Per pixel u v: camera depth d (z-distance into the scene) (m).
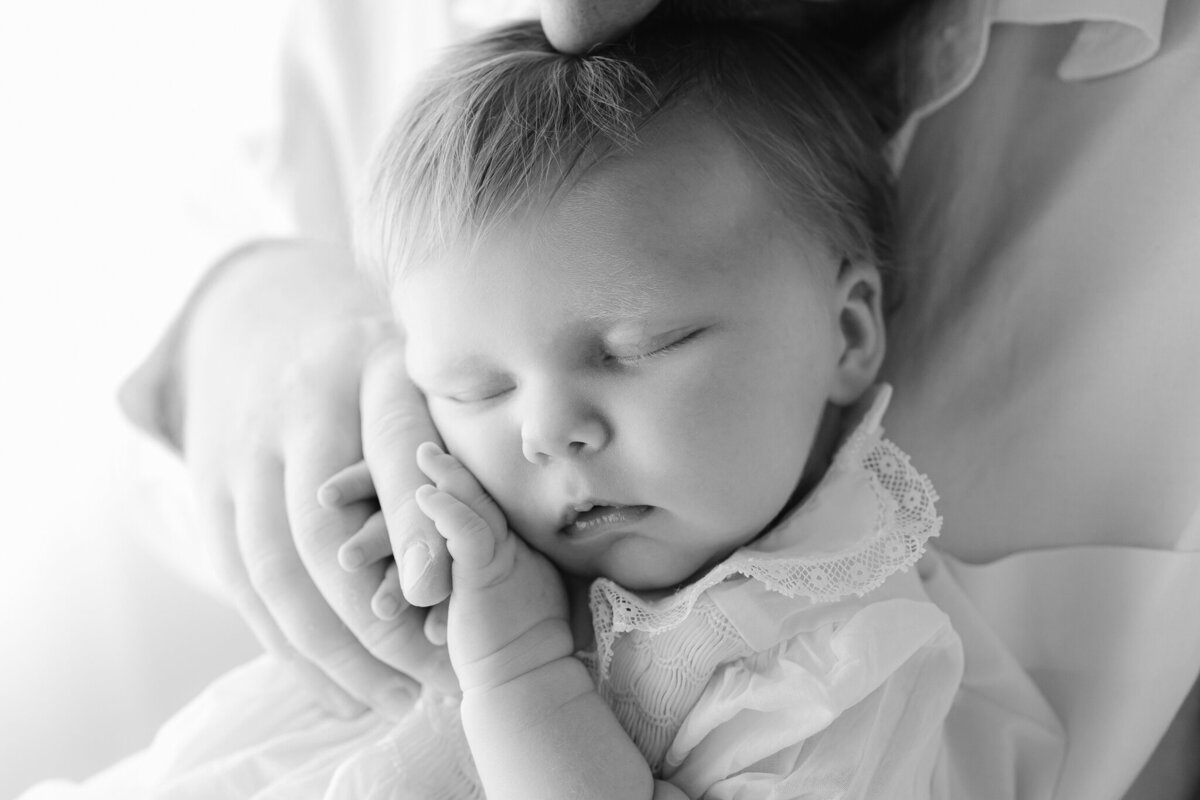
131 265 1.21
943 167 0.96
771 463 0.78
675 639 0.78
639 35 0.81
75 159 1.24
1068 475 0.91
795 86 0.87
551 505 0.77
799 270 0.81
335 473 0.85
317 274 1.05
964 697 0.91
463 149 0.76
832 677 0.73
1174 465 0.86
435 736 0.81
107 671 1.22
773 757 0.76
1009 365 0.93
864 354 0.88
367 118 1.24
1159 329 0.86
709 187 0.77
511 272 0.74
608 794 0.72
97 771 1.21
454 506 0.75
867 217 0.91
